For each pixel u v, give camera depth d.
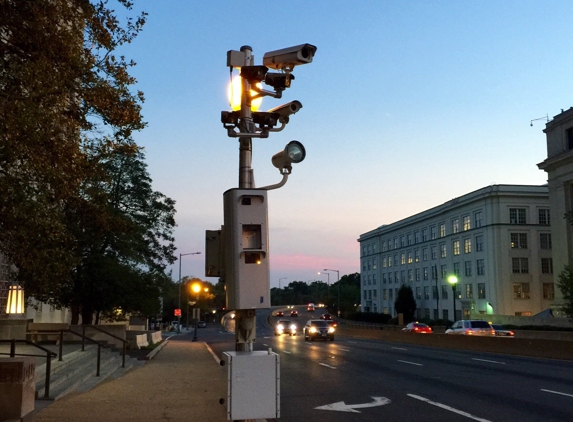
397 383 15.55
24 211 9.23
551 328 48.81
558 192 60.19
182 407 11.21
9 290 18.91
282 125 7.39
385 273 108.81
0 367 7.70
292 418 10.73
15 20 10.09
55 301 26.92
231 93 7.58
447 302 83.50
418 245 94.19
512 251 71.75
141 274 29.69
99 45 11.28
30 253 10.01
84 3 10.87
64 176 10.12
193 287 46.03
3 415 7.63
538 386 14.58
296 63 7.42
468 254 77.94
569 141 59.31
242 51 7.40
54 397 11.58
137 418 9.92
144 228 29.53
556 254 60.16
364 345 35.47
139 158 31.73
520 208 72.81
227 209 6.59
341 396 13.33
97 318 31.98
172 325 93.44
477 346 29.80
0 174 9.61
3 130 8.79
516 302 70.88
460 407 11.54
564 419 10.21
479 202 75.50
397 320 90.88
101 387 14.19
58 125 10.53
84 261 26.48
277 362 6.50
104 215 12.36
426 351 29.00
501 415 10.62
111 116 11.18
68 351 18.78
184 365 21.47
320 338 42.00
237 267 6.37
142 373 18.05
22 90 10.31
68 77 10.48
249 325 6.66
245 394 6.40
